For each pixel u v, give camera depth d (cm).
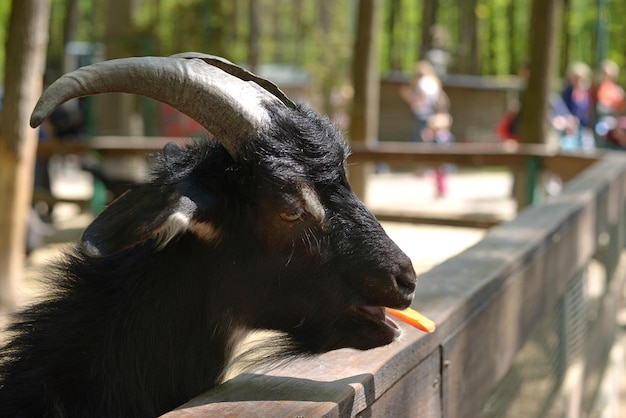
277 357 315
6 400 309
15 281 789
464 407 329
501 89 2375
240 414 223
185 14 2259
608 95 1728
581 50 3600
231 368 330
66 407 303
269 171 294
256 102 299
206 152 304
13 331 325
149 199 269
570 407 609
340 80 2633
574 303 637
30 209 1023
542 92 1223
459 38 3206
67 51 2161
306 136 301
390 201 1497
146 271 308
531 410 513
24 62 764
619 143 1423
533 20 1220
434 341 297
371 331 305
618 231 890
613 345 895
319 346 310
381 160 1134
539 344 523
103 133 1512
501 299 377
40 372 307
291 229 300
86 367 306
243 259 305
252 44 2420
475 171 2172
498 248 423
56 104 251
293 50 2744
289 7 2780
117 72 268
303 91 2611
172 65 280
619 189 864
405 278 301
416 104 1803
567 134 1684
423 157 1116
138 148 1190
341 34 2750
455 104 2355
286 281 306
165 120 1750
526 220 517
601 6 2102
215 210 294
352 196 309
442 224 1091
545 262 474
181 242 306
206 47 2273
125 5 1516
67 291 317
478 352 345
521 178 1102
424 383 291
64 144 1210
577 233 586
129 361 304
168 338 308
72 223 1255
